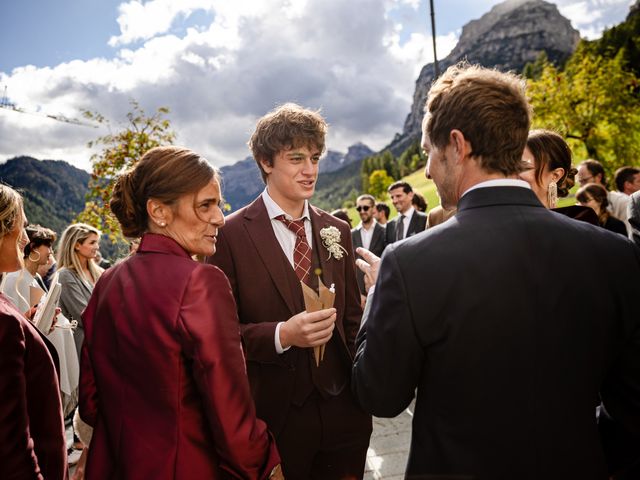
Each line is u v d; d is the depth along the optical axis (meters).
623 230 3.75
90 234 4.09
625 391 1.16
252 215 2.01
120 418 1.22
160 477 1.14
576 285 1.07
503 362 1.05
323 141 1.95
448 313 1.07
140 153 9.76
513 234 1.09
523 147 1.18
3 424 1.18
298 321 1.68
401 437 3.68
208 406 1.14
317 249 2.03
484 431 1.05
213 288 1.22
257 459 1.20
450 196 1.26
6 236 1.43
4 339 1.19
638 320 1.10
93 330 1.32
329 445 1.94
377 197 92.06
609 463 1.29
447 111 1.20
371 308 1.22
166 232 1.38
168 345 1.16
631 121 22.30
